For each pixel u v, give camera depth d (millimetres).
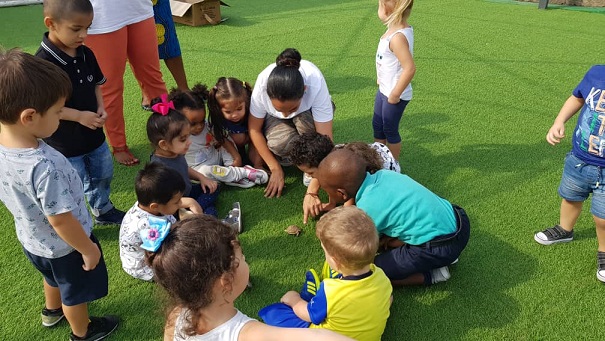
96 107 2609
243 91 3184
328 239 1909
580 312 2312
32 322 2260
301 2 8180
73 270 1881
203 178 3137
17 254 2660
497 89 4762
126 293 2420
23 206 1659
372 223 1947
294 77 2713
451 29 6633
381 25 6816
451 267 2586
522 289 2445
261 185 3320
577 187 2436
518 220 2938
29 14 7152
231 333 1324
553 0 8031
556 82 4930
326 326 1992
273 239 2812
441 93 4668
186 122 2730
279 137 3191
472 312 2320
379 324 1996
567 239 2736
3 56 1530
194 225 1350
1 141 1588
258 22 6941
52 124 1594
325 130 3186
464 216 2438
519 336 2195
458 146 3768
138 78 3688
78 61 2443
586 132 2289
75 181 1756
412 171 3447
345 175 2309
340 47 5926
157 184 2275
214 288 1312
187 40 6062
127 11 3205
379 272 2043
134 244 2357
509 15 7328
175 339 1429
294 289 2463
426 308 2346
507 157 3613
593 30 6570
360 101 4480
